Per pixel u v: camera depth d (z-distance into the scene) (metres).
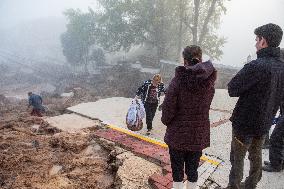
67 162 5.57
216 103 10.88
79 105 10.28
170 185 4.40
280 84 3.50
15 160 5.49
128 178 4.72
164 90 7.30
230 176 4.09
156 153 5.57
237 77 3.48
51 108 19.25
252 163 3.90
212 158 5.52
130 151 5.79
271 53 3.39
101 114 9.02
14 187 4.73
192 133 3.34
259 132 3.53
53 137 6.58
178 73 3.18
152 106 7.25
